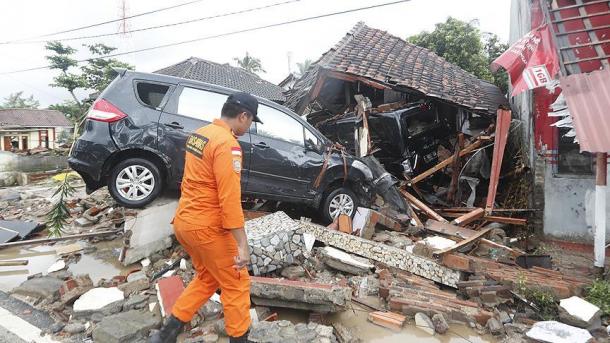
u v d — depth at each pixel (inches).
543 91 225.1
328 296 128.2
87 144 178.9
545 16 202.8
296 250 165.2
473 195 292.7
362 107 306.8
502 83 635.5
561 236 223.3
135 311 127.9
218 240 93.5
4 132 1175.6
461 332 128.1
